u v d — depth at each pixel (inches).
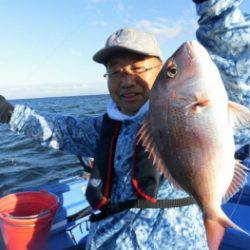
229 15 28.2
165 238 28.7
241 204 47.9
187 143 25.0
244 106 26.7
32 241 36.8
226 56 28.9
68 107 736.3
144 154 29.5
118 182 31.4
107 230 30.9
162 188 29.3
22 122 41.4
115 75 31.8
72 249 42.6
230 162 24.7
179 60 25.2
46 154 195.8
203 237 29.4
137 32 30.8
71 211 49.8
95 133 37.6
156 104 25.9
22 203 41.4
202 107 24.5
